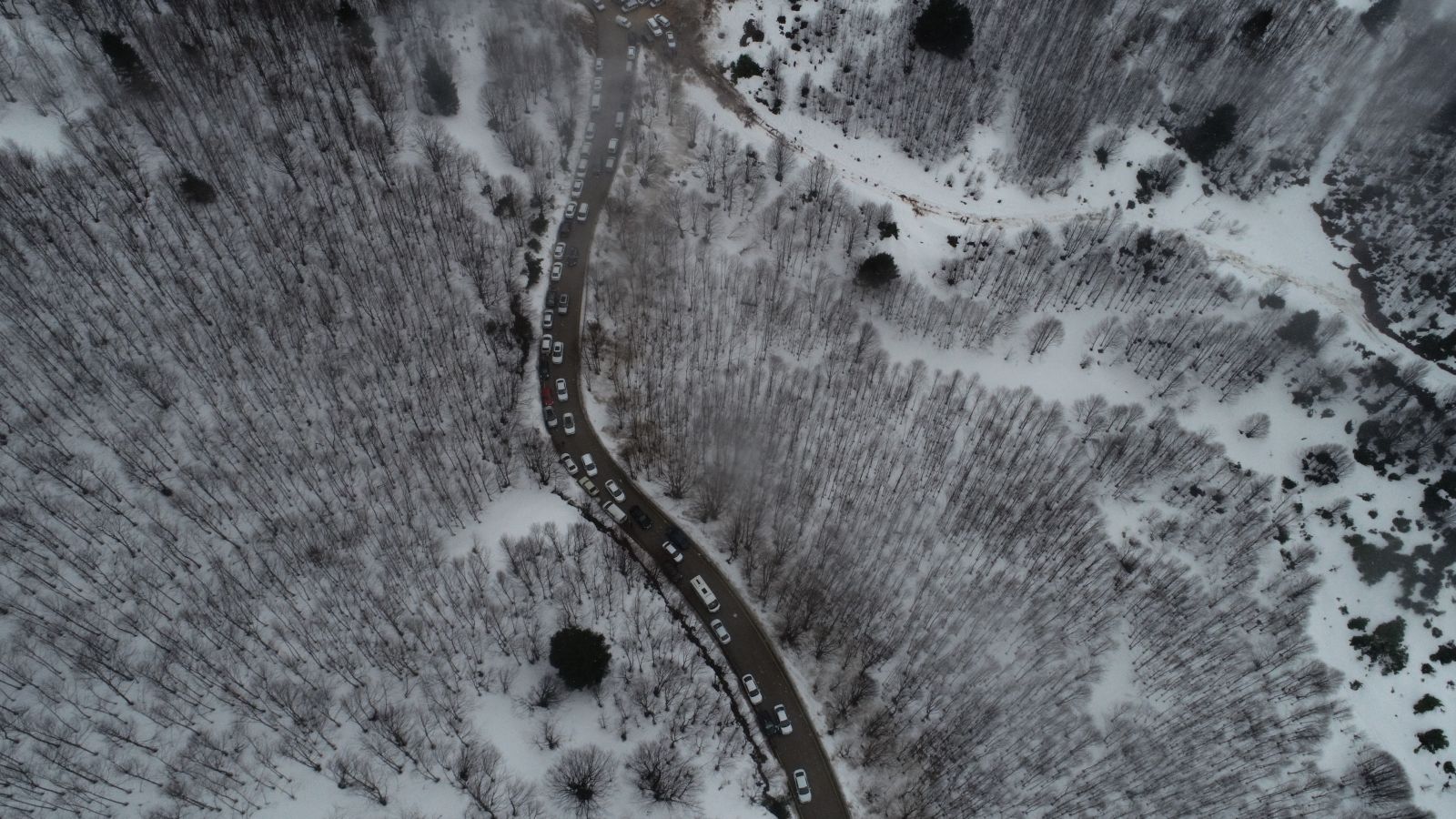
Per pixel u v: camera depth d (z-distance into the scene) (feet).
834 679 412.36
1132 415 504.43
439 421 444.14
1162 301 541.75
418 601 385.70
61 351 398.42
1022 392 505.25
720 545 444.55
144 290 426.10
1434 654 448.24
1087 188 588.50
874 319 528.22
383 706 356.59
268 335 436.35
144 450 390.21
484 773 345.31
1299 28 640.17
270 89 499.51
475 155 531.91
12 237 409.69
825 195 549.13
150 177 455.22
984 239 554.46
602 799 349.61
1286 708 417.69
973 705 400.47
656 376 491.72
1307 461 502.79
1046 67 606.96
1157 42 637.30
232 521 389.19
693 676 395.96
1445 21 638.12
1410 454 504.43
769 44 615.98
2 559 347.36
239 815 326.44
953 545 449.06
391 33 559.38
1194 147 608.19
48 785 314.35
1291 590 455.63
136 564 366.84
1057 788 383.86
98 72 465.06
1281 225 596.70
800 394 487.61
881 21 621.31
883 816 382.63
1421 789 404.57
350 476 418.10
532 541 406.00
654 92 589.73
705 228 541.34
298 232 469.57
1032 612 430.20
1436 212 594.65
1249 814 383.45
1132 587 447.83
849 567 437.17
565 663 358.64
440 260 490.49
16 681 328.08
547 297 511.40
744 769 380.17
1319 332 532.32
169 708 341.00
